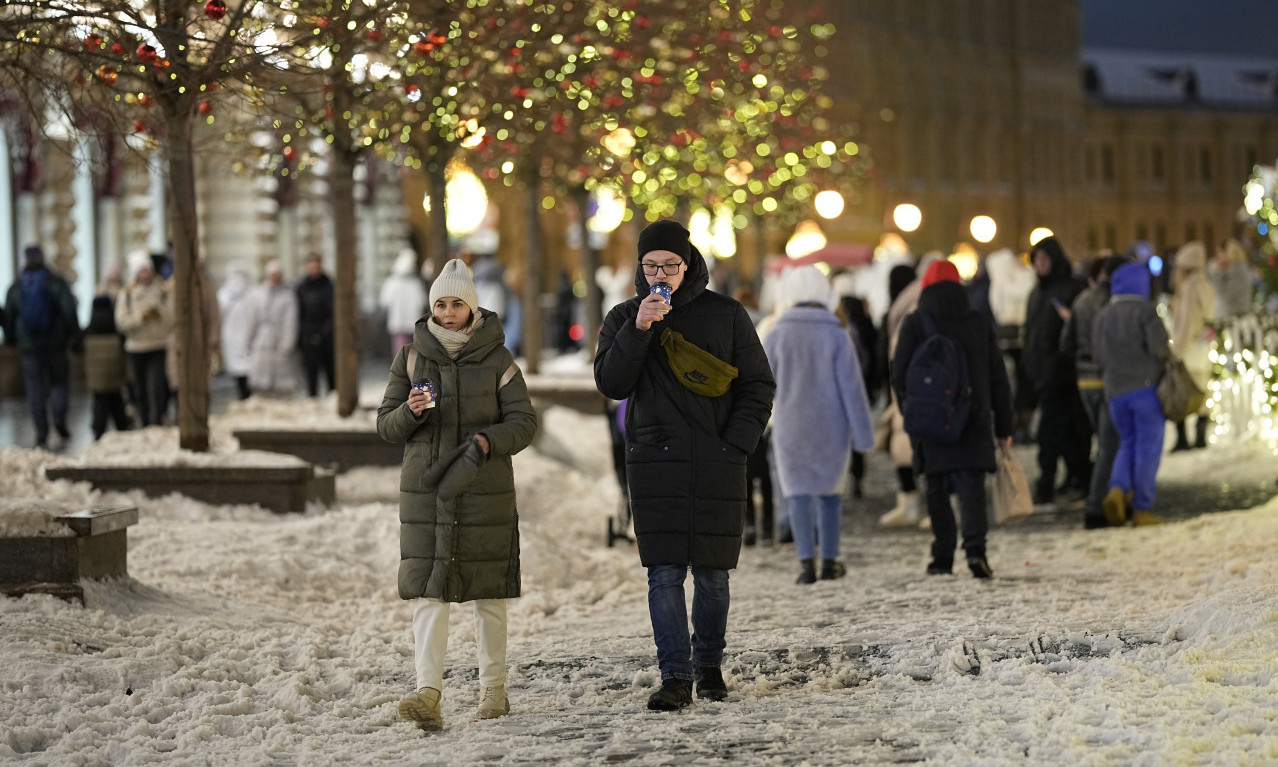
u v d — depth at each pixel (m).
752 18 26.92
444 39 18.83
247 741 11.12
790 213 49.16
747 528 22.47
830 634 14.49
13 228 45.94
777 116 34.66
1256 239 37.25
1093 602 15.49
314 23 16.31
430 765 10.20
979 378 17.84
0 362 45.62
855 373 18.03
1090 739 9.84
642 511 11.88
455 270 11.73
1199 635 12.75
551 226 111.75
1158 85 191.38
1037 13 164.50
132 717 11.56
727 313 12.05
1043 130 165.38
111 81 16.12
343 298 26.95
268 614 15.64
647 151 28.05
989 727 10.28
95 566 14.70
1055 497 26.58
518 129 23.47
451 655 14.26
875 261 59.09
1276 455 28.97
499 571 11.59
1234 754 9.02
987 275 35.91
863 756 9.81
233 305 43.06
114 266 33.06
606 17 23.09
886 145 139.50
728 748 10.25
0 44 15.81
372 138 24.25
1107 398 22.11
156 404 32.38
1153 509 24.19
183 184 21.50
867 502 27.81
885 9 140.12
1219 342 31.28
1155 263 53.78
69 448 31.92
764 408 11.97
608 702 12.30
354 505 23.44
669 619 11.83
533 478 27.70
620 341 11.75
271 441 25.47
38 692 11.88
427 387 11.36
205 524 19.64
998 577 17.91
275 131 24.45
